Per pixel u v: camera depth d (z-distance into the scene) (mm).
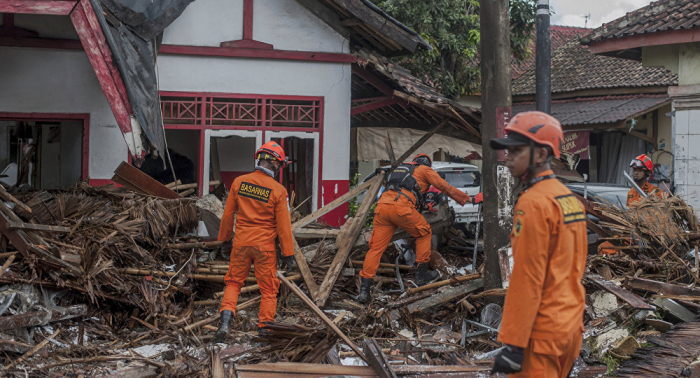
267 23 9633
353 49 10102
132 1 8164
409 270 7871
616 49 12031
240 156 10367
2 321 4672
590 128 15266
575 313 2893
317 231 7512
